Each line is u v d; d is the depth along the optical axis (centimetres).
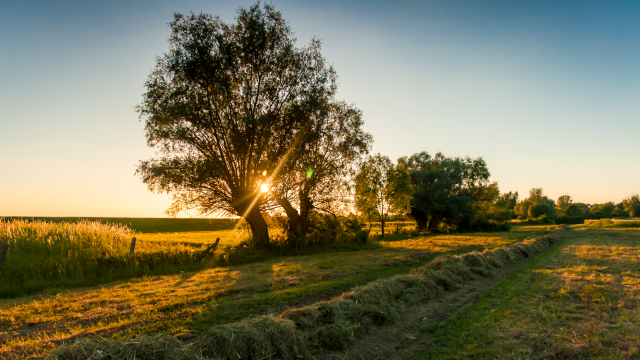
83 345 448
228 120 1884
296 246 2069
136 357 438
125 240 1759
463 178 5228
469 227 4919
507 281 1000
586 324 584
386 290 766
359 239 2395
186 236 3356
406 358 491
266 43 1931
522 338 537
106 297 873
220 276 1184
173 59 1819
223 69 1838
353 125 2289
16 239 1423
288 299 805
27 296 947
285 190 2116
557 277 1030
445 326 617
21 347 525
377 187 3381
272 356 484
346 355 511
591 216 8056
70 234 1586
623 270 1131
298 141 2016
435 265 1082
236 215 2111
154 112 1797
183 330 590
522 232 4350
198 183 1809
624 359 448
